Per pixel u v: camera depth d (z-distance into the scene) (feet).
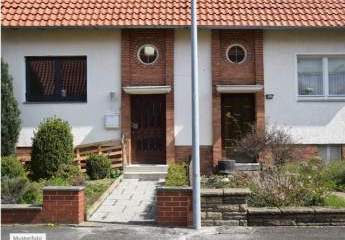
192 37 33.24
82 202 34.37
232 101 58.23
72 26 54.95
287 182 36.40
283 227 32.32
